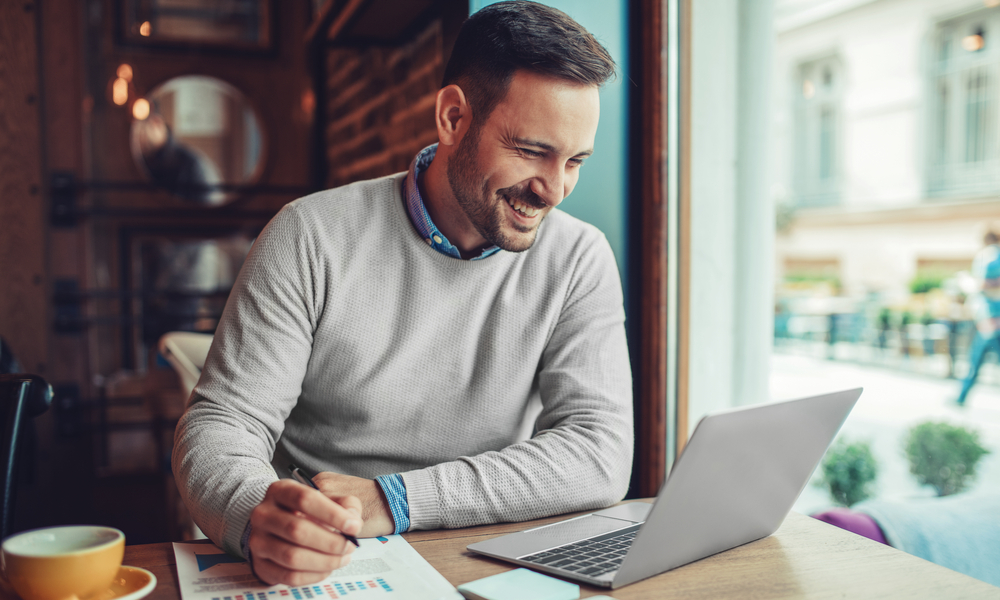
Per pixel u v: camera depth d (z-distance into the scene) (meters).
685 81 1.53
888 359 7.69
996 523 1.35
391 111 2.20
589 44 0.86
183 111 3.37
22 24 2.77
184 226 3.39
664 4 1.47
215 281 3.44
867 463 3.00
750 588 0.66
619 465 0.93
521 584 0.64
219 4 3.39
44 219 2.84
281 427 0.93
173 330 3.34
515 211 0.92
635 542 0.64
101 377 3.23
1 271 2.78
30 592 0.56
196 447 0.81
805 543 0.79
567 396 1.00
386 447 1.01
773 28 1.92
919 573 0.71
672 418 1.56
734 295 1.91
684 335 1.57
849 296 9.73
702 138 1.84
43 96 2.86
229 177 3.45
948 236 9.87
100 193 3.28
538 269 1.05
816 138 11.72
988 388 6.33
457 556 0.73
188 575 0.67
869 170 10.98
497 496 0.83
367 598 0.62
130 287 3.32
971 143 9.87
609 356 1.03
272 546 0.62
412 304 1.00
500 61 0.86
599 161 1.49
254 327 0.91
